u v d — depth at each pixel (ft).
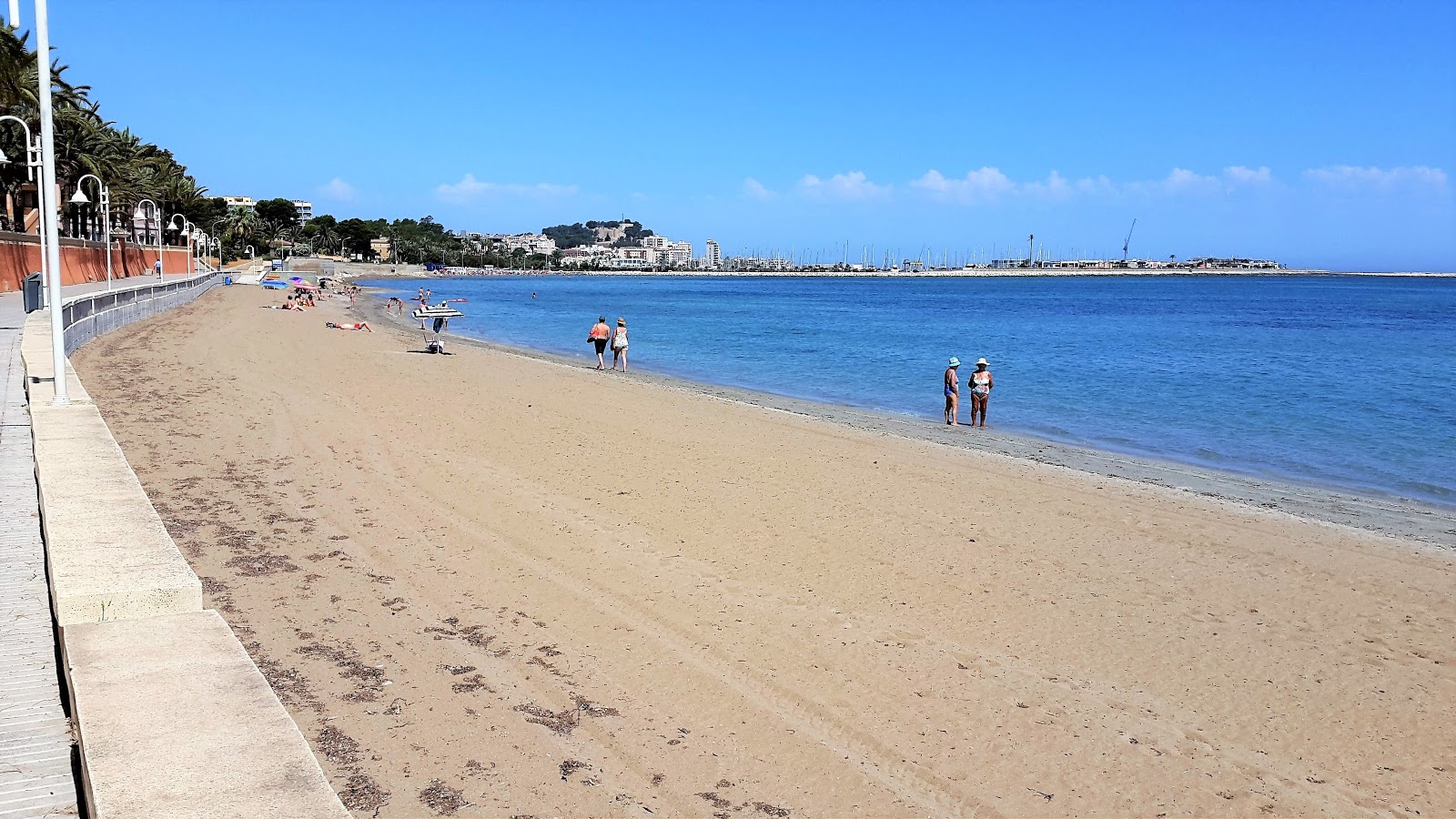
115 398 57.98
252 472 42.11
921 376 113.50
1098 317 281.95
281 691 21.65
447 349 111.55
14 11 39.99
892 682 25.48
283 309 177.88
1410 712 25.29
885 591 32.30
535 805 18.35
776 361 130.82
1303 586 35.04
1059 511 44.39
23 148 167.53
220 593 27.32
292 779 10.37
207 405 57.88
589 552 34.35
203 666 13.28
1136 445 68.54
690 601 30.27
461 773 19.16
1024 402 91.15
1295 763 22.56
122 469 26.20
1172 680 26.63
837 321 244.63
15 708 15.53
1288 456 65.31
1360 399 95.71
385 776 18.69
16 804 12.74
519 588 30.35
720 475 47.83
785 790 20.01
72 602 15.46
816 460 52.95
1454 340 185.06
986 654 27.63
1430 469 61.41
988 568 35.22
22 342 64.03
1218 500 49.08
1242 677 26.99
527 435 55.83
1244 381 110.63
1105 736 23.29
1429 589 35.29
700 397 80.84
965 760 21.81
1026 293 565.94
